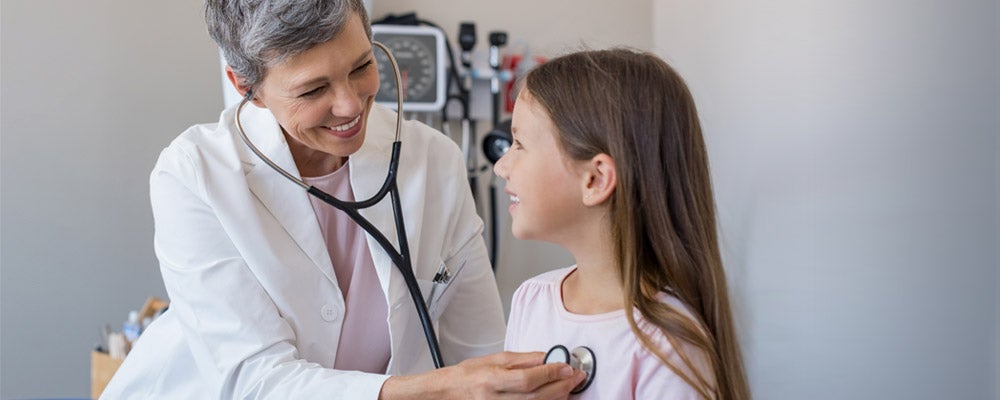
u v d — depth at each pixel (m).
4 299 2.45
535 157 1.01
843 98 1.94
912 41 1.73
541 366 0.95
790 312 2.17
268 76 1.09
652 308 0.95
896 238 1.80
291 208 1.25
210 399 1.30
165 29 2.59
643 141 0.98
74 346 2.54
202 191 1.20
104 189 2.54
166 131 2.61
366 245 1.30
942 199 1.68
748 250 2.35
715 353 0.96
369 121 1.33
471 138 2.80
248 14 1.05
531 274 2.92
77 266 2.53
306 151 1.28
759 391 2.32
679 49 2.77
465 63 2.71
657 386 0.93
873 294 1.87
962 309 1.65
